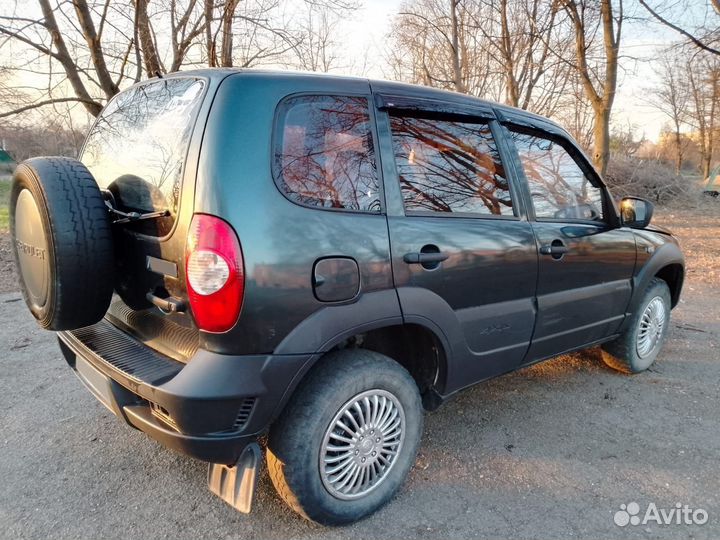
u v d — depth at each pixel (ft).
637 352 13.47
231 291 6.31
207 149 6.49
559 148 11.07
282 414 7.25
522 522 8.04
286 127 7.01
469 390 12.69
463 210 8.86
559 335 10.85
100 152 9.28
